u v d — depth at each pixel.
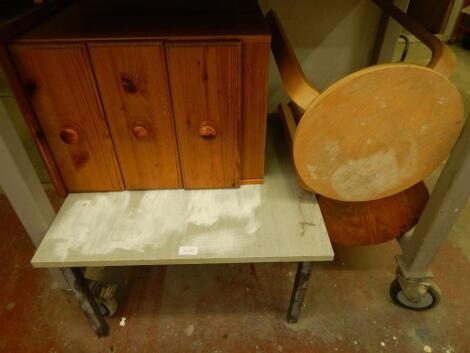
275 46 0.79
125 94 0.65
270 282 1.13
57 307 1.05
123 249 0.68
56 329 1.00
